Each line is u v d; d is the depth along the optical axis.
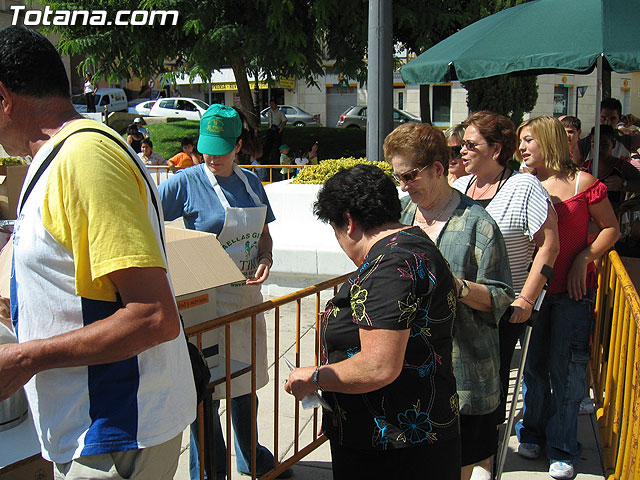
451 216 2.41
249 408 3.08
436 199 2.44
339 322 1.94
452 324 1.96
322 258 5.97
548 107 28.36
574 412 3.13
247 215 3.05
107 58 15.94
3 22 24.17
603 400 3.47
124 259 1.43
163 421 1.64
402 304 1.77
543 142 3.22
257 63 14.70
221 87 31.91
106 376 1.58
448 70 4.78
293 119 29.39
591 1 4.12
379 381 1.77
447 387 1.95
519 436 3.41
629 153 5.96
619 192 5.00
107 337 1.45
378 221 1.92
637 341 2.33
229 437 2.62
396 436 1.88
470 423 2.45
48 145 1.54
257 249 3.20
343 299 1.93
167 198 3.00
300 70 15.20
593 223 3.49
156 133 19.30
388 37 7.13
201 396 1.99
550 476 3.19
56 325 1.56
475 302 2.27
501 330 2.68
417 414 1.88
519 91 14.42
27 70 1.55
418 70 5.07
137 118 21.86
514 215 2.74
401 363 1.78
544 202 2.72
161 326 1.49
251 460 2.88
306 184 6.53
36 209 1.51
